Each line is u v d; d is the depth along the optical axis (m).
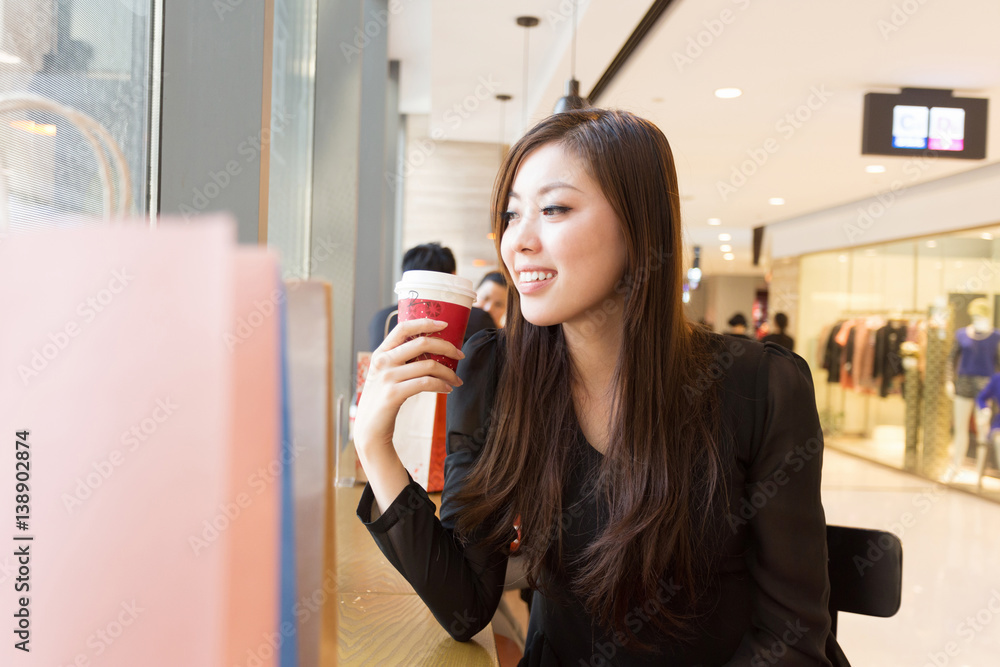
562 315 0.86
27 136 0.83
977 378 6.45
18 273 0.37
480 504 0.94
